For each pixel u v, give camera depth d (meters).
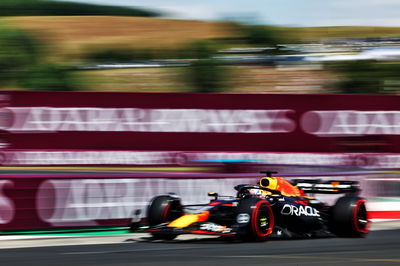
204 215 31.86
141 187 38.66
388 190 43.50
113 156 41.06
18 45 172.88
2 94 39.62
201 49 158.88
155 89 138.00
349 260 24.84
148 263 23.91
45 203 36.12
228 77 137.38
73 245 31.31
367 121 44.44
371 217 42.81
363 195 42.94
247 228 30.19
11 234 35.16
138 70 150.62
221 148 42.78
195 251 27.64
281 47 153.62
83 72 147.12
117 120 41.50
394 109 44.72
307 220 33.59
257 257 25.53
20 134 39.94
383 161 43.69
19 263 24.42
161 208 32.91
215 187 40.50
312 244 30.73
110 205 37.75
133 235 36.31
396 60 134.88
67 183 36.72
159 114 42.03
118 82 141.62
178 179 39.59
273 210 32.44
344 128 44.16
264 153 42.97
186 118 42.38
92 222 37.22
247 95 43.12
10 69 143.75
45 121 40.41
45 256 26.59
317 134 43.88
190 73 137.62
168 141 42.16
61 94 40.69
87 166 40.62
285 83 137.00
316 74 137.88
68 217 36.62
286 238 33.06
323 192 35.03
